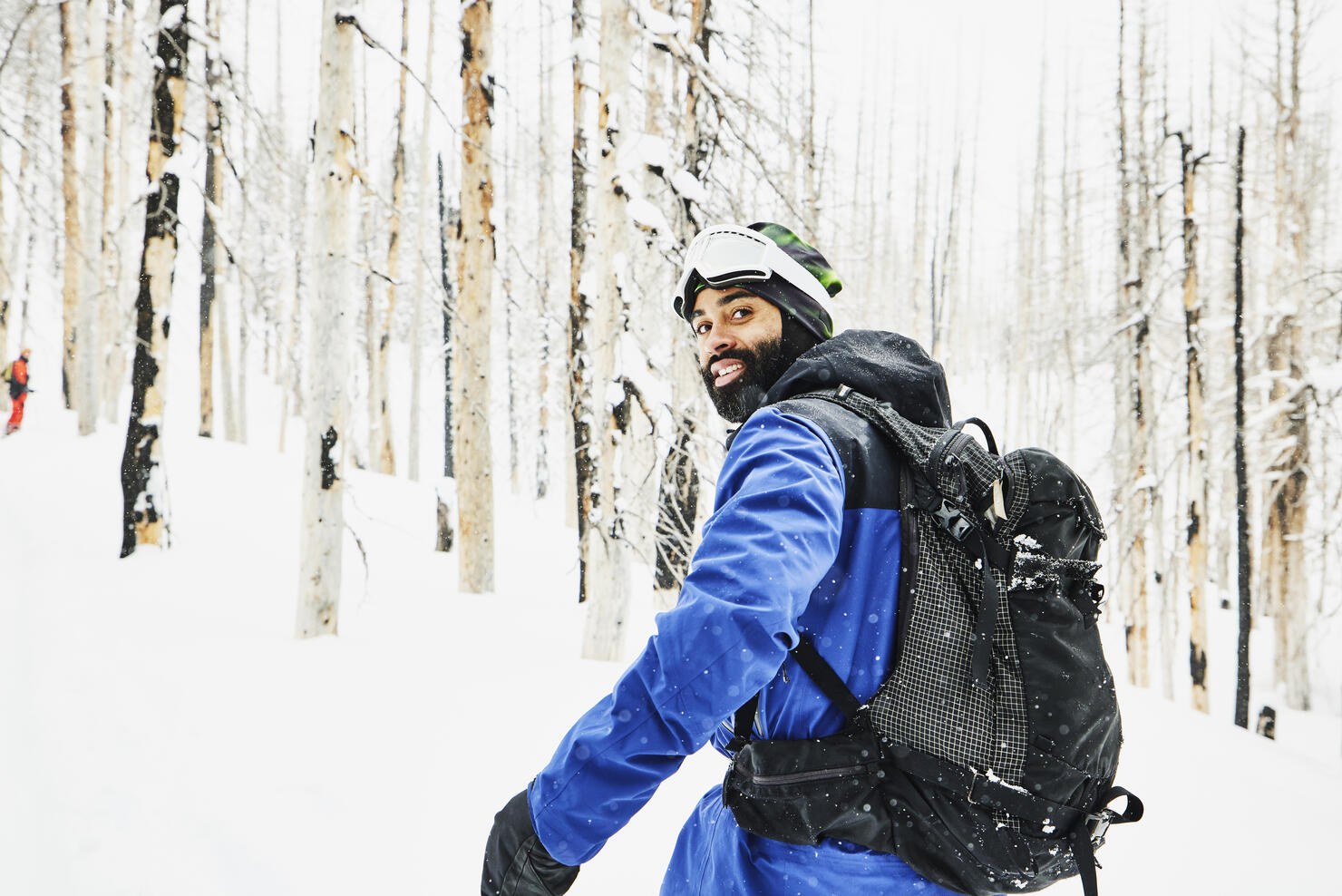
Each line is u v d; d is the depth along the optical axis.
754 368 1.19
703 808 1.15
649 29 7.30
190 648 6.34
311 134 7.55
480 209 11.48
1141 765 6.05
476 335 11.56
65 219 19.36
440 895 2.99
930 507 0.95
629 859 3.45
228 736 4.46
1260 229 21.36
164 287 10.58
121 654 5.91
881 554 0.94
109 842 3.17
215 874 2.99
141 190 10.55
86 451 19.36
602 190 7.36
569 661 7.09
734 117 7.70
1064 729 0.88
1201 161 15.38
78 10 18.23
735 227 1.21
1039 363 21.48
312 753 4.33
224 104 9.58
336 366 7.34
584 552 11.47
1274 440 16.11
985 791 0.87
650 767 0.79
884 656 0.92
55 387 33.41
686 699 0.77
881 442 0.99
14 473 15.80
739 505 0.86
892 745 0.89
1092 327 17.61
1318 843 4.48
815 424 0.94
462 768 4.32
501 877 0.87
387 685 5.79
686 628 0.78
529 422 39.00
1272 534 18.66
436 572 12.89
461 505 11.59
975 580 0.93
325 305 7.25
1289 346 15.70
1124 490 16.89
